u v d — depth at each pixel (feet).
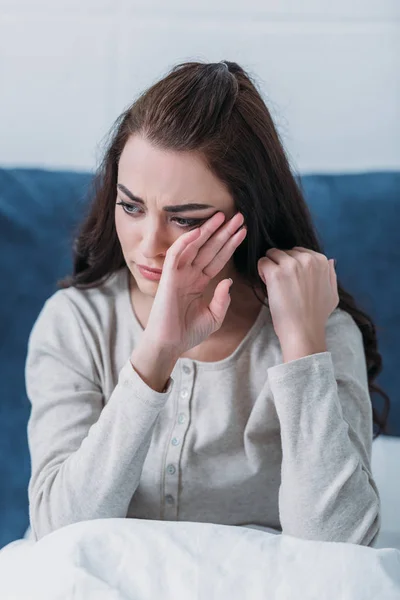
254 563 3.54
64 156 8.65
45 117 8.60
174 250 4.18
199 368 4.73
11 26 8.50
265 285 4.77
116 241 4.92
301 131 8.52
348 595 3.40
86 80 8.54
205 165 4.18
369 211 7.63
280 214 4.76
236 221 4.30
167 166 4.15
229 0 8.38
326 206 7.65
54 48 8.51
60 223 7.62
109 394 4.83
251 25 8.42
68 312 4.96
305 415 4.30
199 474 4.64
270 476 4.71
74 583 3.36
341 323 4.96
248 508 4.73
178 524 3.78
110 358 4.87
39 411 4.75
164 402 4.22
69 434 4.62
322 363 4.36
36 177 7.76
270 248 4.76
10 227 7.59
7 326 7.49
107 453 4.22
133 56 8.48
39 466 4.55
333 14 8.38
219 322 4.39
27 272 7.55
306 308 4.51
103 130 8.57
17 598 3.49
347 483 4.23
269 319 4.86
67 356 4.86
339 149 8.54
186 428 4.65
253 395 4.74
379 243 7.58
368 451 4.68
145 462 4.65
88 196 5.24
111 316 4.95
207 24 8.43
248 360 4.78
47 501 4.37
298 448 4.29
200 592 3.41
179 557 3.54
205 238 4.26
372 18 8.36
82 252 5.06
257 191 4.45
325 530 4.20
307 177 7.83
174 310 4.21
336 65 8.43
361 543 4.20
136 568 3.51
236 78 4.52
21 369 7.44
